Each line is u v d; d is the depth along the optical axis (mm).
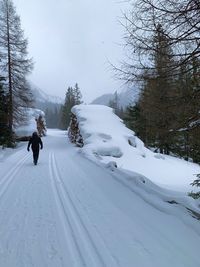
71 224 6734
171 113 7852
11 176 12703
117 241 5754
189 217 6777
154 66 7379
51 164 16719
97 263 4895
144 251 5301
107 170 13562
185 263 4844
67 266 4840
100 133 27234
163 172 22312
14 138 31078
